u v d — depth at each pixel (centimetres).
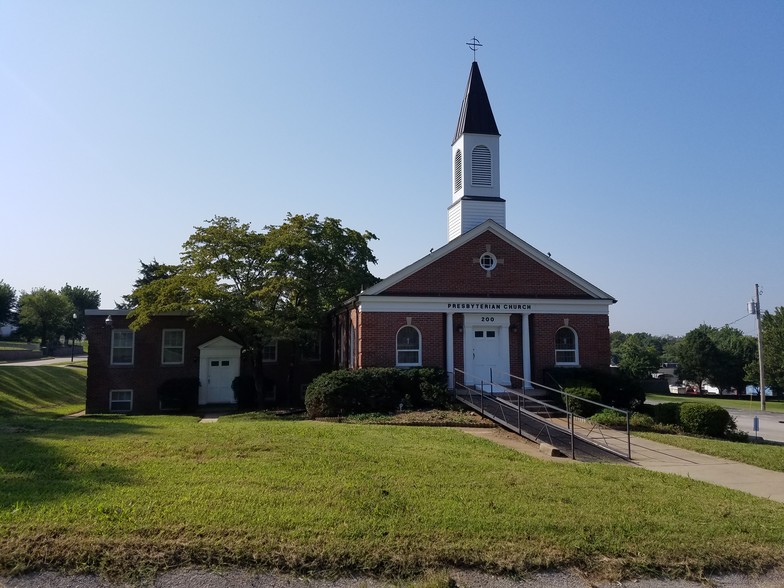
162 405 2917
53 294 8212
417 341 2359
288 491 832
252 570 604
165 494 792
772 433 2583
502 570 628
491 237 2461
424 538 677
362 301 2325
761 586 637
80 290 10288
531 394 2300
